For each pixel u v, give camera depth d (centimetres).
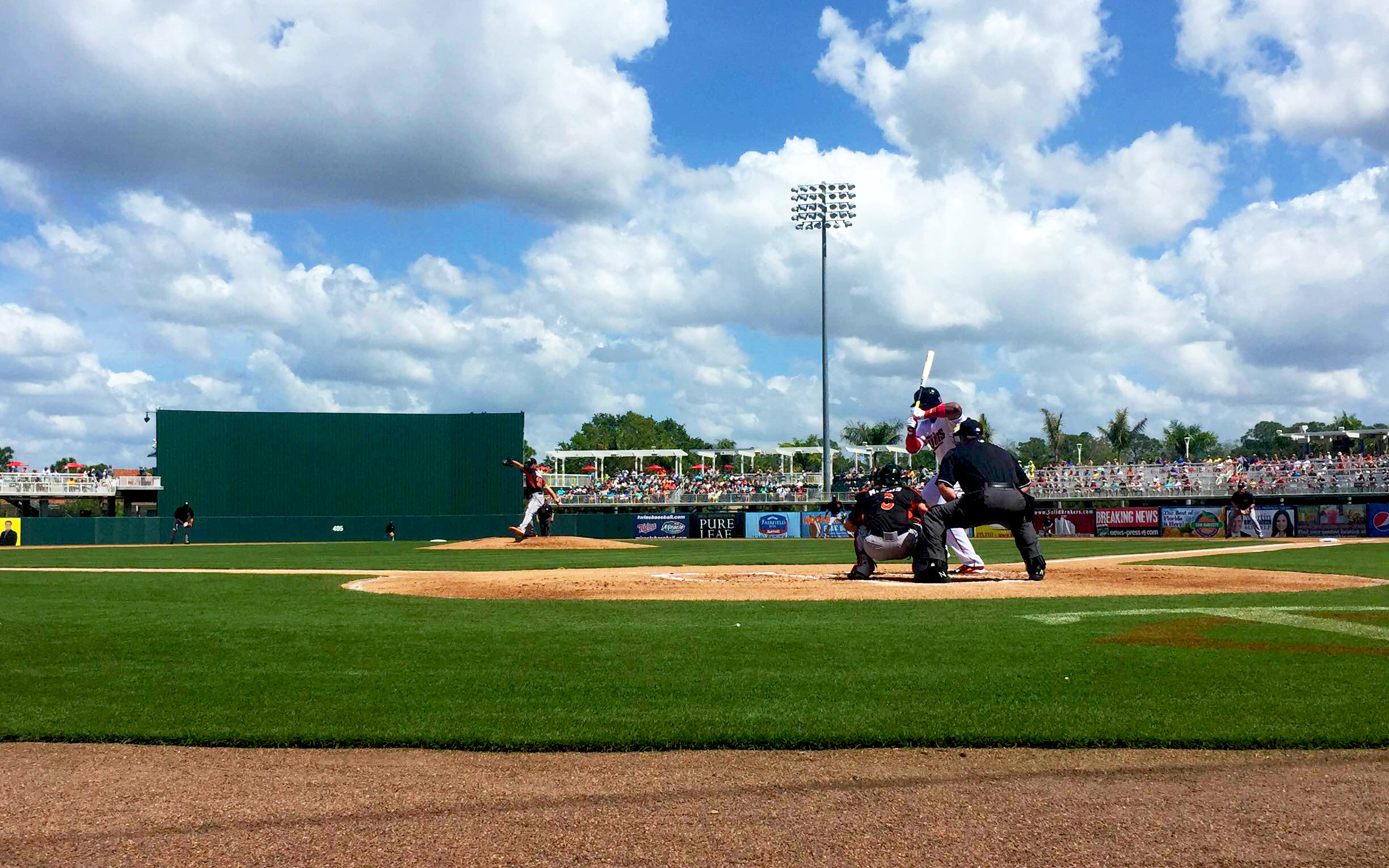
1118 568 2306
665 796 559
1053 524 5438
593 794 563
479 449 6031
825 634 1147
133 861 468
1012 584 1847
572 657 995
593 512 7144
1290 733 661
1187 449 7656
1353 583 1858
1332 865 453
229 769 618
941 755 639
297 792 570
